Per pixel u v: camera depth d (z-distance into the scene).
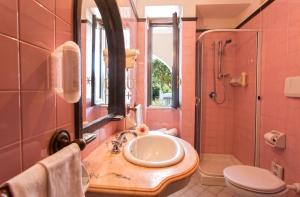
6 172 0.47
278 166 1.87
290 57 1.73
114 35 1.59
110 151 1.15
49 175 0.46
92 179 0.82
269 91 2.09
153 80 2.91
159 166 0.94
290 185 1.61
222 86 2.98
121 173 0.88
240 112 2.78
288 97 1.76
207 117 3.02
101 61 1.42
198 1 2.61
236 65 2.92
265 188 1.48
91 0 1.25
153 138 1.48
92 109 1.25
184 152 1.13
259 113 2.31
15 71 0.49
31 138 0.55
